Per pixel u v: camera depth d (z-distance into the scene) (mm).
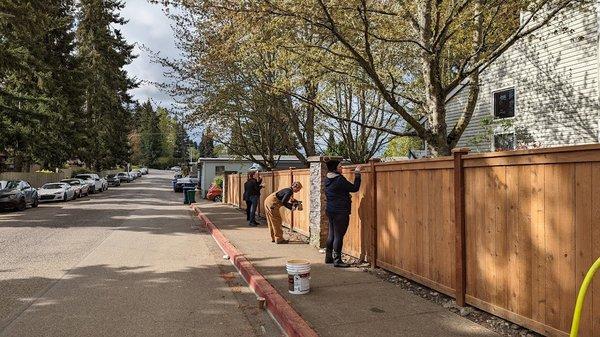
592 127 14125
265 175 17547
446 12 10594
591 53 14109
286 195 11266
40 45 33250
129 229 15336
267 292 6621
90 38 57531
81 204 28406
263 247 10703
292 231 13711
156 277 8289
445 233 6191
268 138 23578
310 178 11172
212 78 18719
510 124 16500
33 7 25703
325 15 9508
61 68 37750
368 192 8484
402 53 14211
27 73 28656
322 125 21484
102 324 5695
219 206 25734
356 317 5488
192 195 29781
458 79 10266
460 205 5789
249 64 17453
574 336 3193
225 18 11367
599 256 4016
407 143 30109
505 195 5113
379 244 8062
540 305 4648
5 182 24094
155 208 25375
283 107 19062
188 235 14102
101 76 58781
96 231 14719
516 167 4949
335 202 8289
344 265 8305
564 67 14984
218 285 7746
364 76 13328
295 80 13344
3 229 15156
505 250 5117
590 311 4102
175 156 140375
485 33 9828
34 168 53656
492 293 5320
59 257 10141
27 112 31328
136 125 82250
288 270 6602
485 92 18047
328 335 4906
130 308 6371
